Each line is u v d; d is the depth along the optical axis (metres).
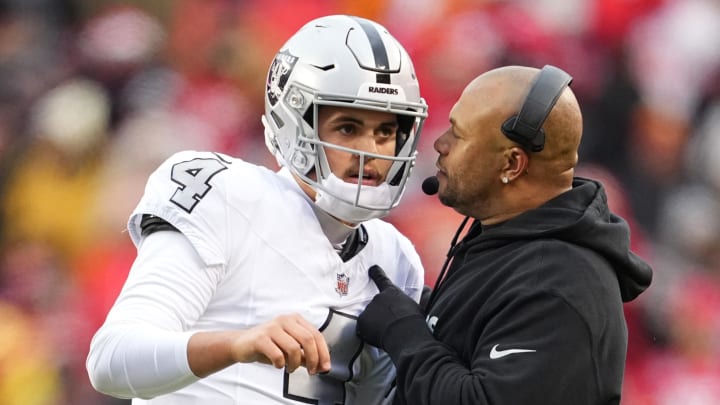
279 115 9.27
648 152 25.31
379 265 9.71
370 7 25.03
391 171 9.18
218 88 24.12
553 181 9.27
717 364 22.16
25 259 22.17
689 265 24.30
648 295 22.45
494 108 9.17
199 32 24.69
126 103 23.64
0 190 23.09
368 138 9.04
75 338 20.88
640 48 25.53
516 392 8.34
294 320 7.79
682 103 25.92
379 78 8.94
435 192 9.63
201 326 8.80
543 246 8.93
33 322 21.19
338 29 9.16
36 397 20.38
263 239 8.90
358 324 9.23
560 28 24.78
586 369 8.52
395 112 8.99
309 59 9.05
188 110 23.44
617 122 25.12
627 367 21.62
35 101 23.91
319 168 9.03
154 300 8.30
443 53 23.44
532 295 8.62
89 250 22.09
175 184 8.84
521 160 9.16
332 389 9.19
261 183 9.12
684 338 22.33
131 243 21.95
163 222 8.72
